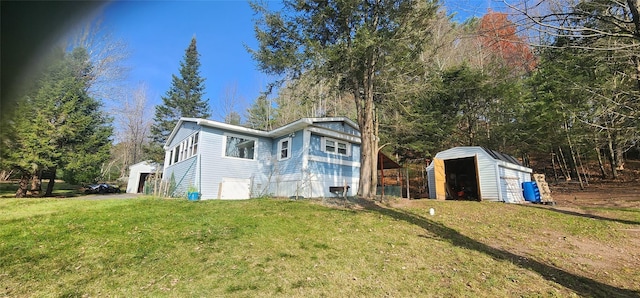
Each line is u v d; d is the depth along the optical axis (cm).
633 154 2447
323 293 439
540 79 1856
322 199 1241
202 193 1441
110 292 427
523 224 912
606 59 760
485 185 1419
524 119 2127
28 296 408
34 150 1661
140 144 4169
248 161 1627
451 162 1819
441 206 1160
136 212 921
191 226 754
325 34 1202
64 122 1836
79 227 736
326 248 627
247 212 934
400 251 629
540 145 2150
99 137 2055
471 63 2172
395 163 1566
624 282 516
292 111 3453
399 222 868
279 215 896
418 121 2025
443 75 2161
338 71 1110
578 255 653
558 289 475
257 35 1136
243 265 525
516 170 1570
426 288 465
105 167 3994
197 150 1511
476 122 2369
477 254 625
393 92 1300
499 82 2045
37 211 949
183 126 1838
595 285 498
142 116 4209
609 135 1447
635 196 1450
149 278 472
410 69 1228
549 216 1016
